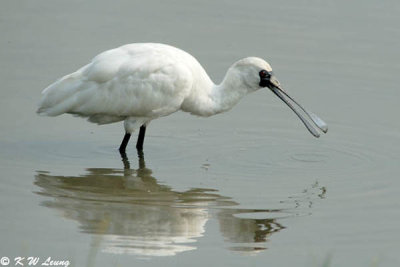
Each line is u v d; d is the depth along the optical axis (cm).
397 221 1373
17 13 2344
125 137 1661
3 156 1627
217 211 1411
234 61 2116
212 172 1589
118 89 1595
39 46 2150
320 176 1573
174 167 1614
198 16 2372
